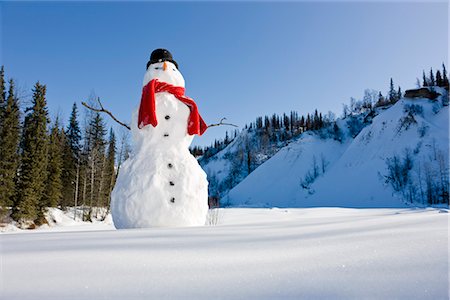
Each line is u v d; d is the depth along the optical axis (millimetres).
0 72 19375
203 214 4934
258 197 59594
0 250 1834
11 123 18734
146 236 2445
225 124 6008
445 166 44406
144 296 1099
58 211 21578
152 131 5055
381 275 1264
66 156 26609
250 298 1073
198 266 1458
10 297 1091
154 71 5484
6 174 17672
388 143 54969
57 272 1367
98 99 5320
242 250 1791
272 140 95688
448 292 1065
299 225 3238
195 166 5047
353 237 2082
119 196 4691
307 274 1317
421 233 2064
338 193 49938
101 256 1641
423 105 60219
